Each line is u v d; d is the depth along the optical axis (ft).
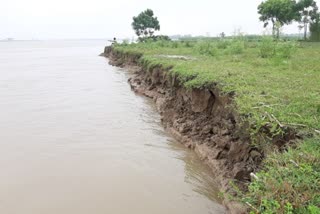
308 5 164.86
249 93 32.09
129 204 26.13
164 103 54.70
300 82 37.01
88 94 73.36
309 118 24.63
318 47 102.58
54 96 71.05
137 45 152.97
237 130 29.07
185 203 26.40
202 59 67.15
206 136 36.83
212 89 37.55
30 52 309.42
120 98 68.39
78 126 47.55
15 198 26.86
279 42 68.08
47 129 45.91
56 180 30.07
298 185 16.20
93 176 30.99
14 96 71.26
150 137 42.57
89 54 251.80
